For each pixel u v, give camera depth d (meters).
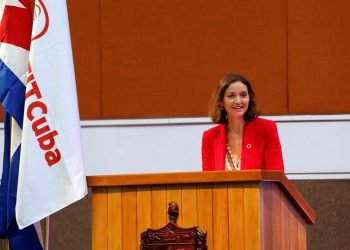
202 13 14.83
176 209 8.66
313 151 14.46
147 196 8.76
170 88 14.86
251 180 8.48
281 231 9.06
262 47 14.70
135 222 8.77
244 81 10.12
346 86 14.55
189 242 8.60
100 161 14.84
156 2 14.92
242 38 14.73
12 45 10.13
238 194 8.55
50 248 15.50
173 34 14.88
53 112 9.62
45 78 9.69
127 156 14.79
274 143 10.02
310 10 14.64
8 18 10.18
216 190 8.61
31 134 9.57
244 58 14.73
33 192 9.48
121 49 14.98
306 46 14.63
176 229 8.64
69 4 15.07
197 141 14.66
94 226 8.86
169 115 14.84
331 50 14.60
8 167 10.27
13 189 10.01
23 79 10.08
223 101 10.16
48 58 9.73
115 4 15.00
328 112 14.55
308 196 15.21
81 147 9.61
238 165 10.10
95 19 15.04
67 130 9.58
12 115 9.99
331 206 15.19
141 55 14.95
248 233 8.52
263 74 14.69
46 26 9.77
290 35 14.66
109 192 8.84
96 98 14.99
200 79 14.81
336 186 15.17
